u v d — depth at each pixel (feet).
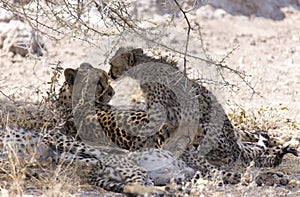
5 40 86.69
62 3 46.01
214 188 40.70
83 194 39.83
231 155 47.93
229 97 71.67
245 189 40.60
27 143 44.09
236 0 114.11
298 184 43.32
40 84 75.51
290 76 88.43
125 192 39.32
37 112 51.55
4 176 41.34
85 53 88.12
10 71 81.46
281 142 54.24
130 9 61.05
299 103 73.77
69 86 51.57
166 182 42.96
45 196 36.99
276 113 64.03
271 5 116.78
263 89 79.87
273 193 40.55
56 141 45.03
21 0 47.60
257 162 48.21
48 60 85.40
